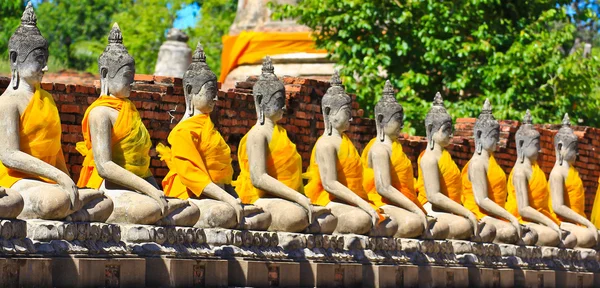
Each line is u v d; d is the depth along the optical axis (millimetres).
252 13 41500
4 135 16141
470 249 24812
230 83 41375
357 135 28594
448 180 25062
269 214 19781
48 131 16547
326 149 21875
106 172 17516
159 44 59375
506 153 33688
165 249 17438
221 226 18719
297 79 26781
